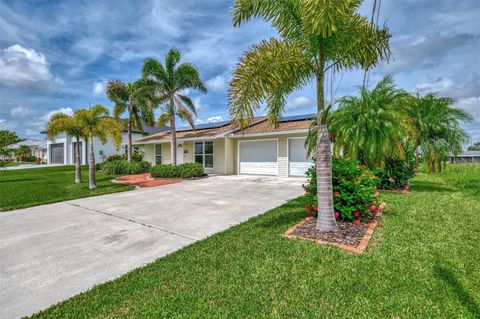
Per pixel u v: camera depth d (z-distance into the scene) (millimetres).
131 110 18891
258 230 4664
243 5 4621
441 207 6117
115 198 8586
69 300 2676
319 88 4570
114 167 18688
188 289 2785
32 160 38031
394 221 4977
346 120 8367
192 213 6250
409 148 9719
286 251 3662
